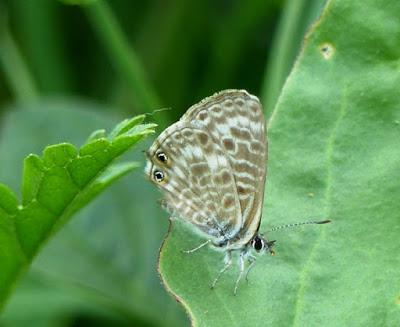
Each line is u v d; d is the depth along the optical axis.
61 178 0.13
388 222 0.13
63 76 0.20
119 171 0.13
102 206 0.17
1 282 0.14
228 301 0.13
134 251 0.17
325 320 0.13
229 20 0.20
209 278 0.13
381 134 0.13
